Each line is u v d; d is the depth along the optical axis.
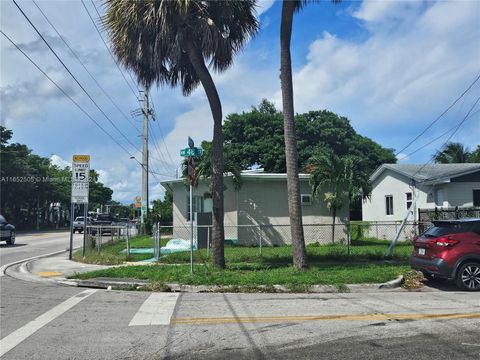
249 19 14.38
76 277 13.20
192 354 6.00
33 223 70.81
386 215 28.64
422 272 12.41
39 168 64.25
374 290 11.34
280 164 42.06
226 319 7.93
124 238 29.48
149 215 38.78
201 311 8.66
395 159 50.78
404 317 8.00
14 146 58.94
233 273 12.63
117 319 8.01
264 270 13.49
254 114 45.12
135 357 5.90
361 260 16.09
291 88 13.45
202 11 13.24
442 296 10.35
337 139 45.84
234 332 7.04
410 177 24.92
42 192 64.56
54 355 6.00
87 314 8.45
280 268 13.87
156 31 13.16
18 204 63.25
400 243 22.19
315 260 16.11
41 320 7.98
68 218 92.62
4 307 9.20
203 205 23.89
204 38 13.24
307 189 22.86
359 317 8.02
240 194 22.42
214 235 13.92
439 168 26.52
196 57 13.77
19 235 43.00
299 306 9.12
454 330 7.05
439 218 20.45
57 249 25.00
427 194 24.44
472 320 7.73
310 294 10.77
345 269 13.38
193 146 13.07
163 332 7.08
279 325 7.46
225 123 46.25
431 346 6.24
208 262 15.69
